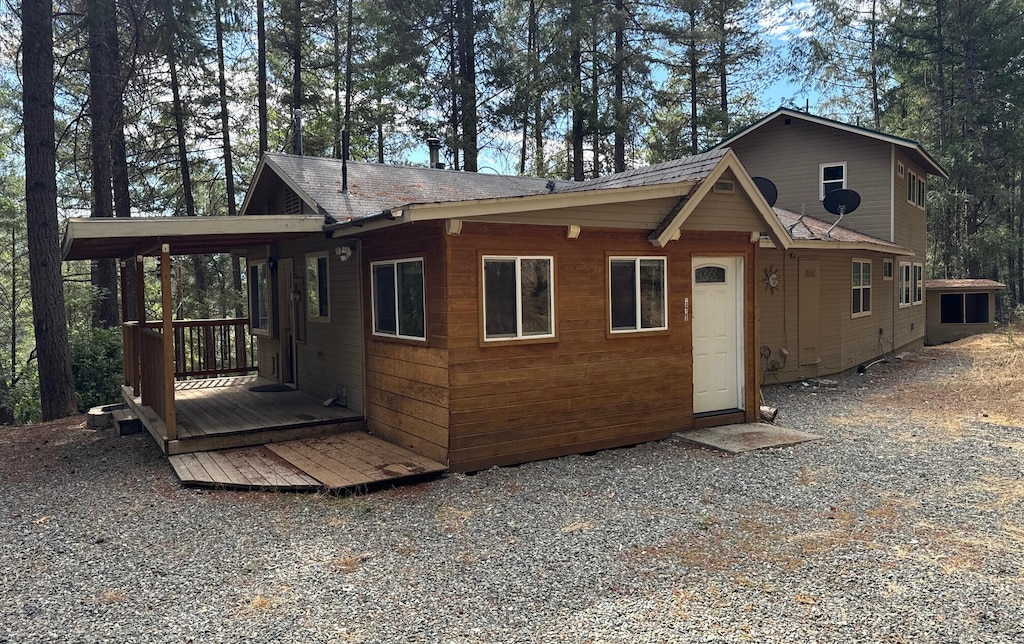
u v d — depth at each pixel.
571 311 7.33
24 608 3.99
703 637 3.53
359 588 4.20
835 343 13.72
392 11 20.61
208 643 3.54
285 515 5.59
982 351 17.03
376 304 8.05
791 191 18.05
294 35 21.61
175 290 21.72
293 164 9.81
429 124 22.42
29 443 8.95
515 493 6.11
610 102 21.38
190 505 5.89
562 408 7.33
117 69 15.28
